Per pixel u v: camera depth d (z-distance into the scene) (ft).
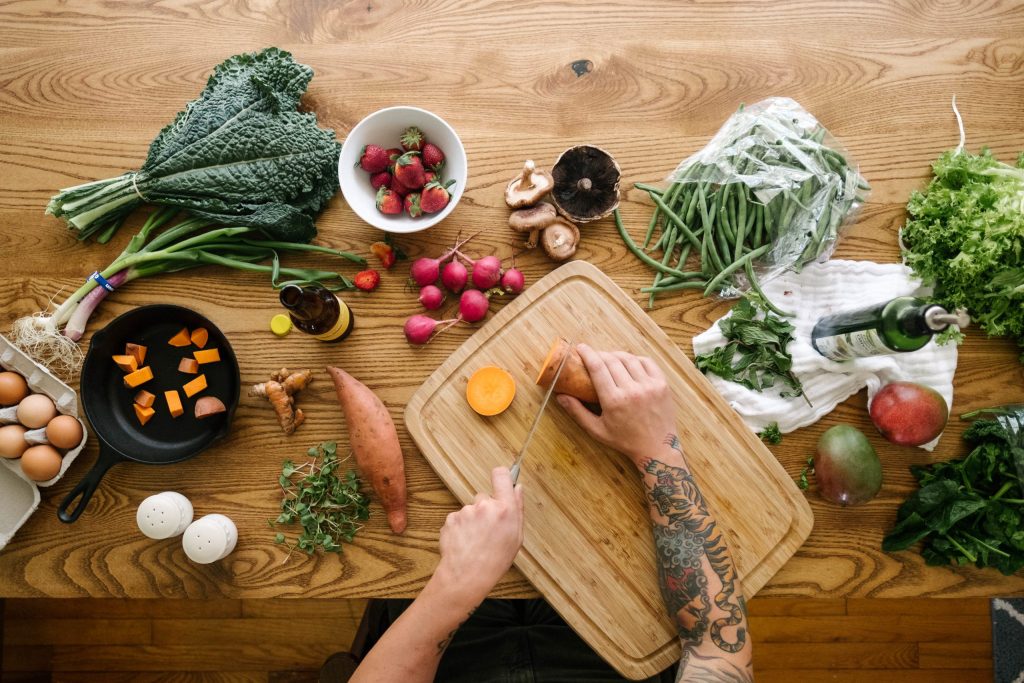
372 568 3.85
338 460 3.92
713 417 3.83
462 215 4.04
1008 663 5.58
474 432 3.84
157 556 3.89
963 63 4.09
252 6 4.10
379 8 4.11
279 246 3.94
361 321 4.00
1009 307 3.78
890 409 3.67
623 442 3.51
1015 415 3.75
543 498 3.79
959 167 3.81
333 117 4.07
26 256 4.03
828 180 3.80
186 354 3.95
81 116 4.06
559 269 3.89
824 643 5.65
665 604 3.56
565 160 3.83
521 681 3.93
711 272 3.93
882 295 3.90
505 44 4.10
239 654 5.66
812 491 3.90
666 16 4.11
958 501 3.67
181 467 3.92
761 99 4.10
